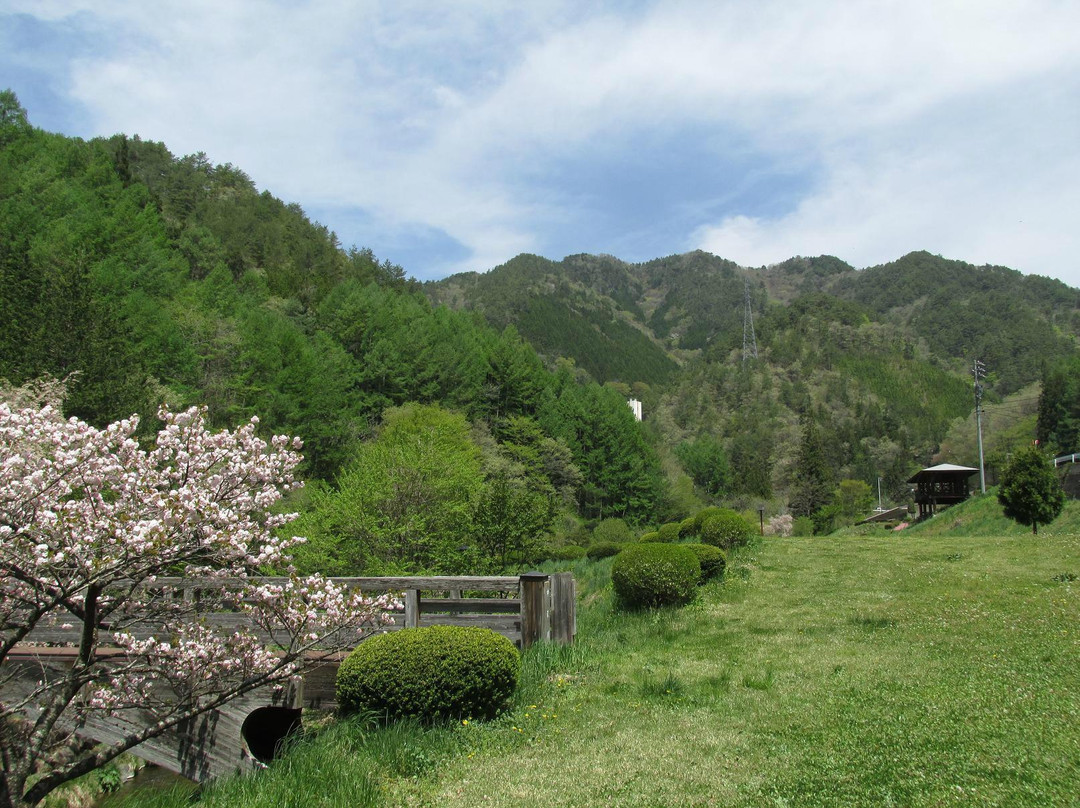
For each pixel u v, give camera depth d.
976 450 82.31
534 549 15.08
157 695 6.65
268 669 5.41
